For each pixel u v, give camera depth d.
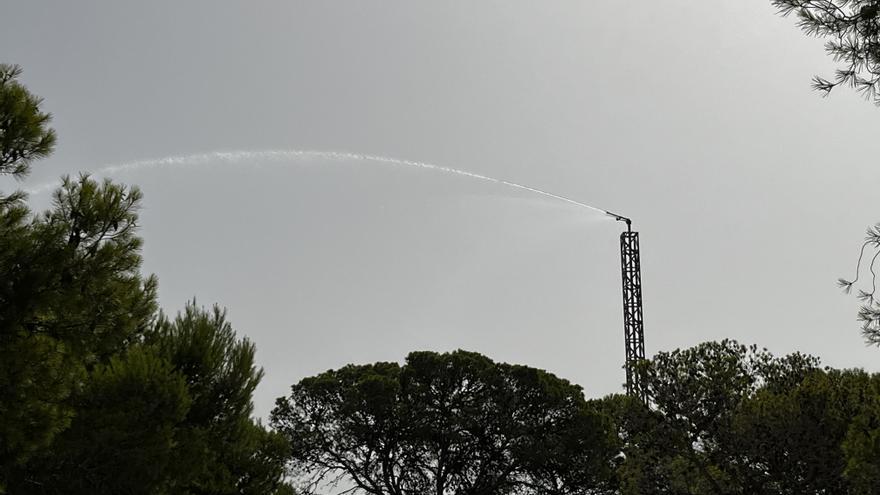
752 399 26.03
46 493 14.11
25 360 12.32
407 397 39.94
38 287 12.73
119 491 14.62
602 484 38.97
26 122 12.48
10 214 12.62
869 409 21.62
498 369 40.31
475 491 40.16
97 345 13.68
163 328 18.39
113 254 13.41
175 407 15.27
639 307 45.28
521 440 38.72
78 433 14.13
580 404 40.25
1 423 12.27
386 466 40.47
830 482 24.56
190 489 19.14
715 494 26.25
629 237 46.28
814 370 26.95
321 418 40.50
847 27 9.52
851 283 10.18
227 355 18.56
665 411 26.64
